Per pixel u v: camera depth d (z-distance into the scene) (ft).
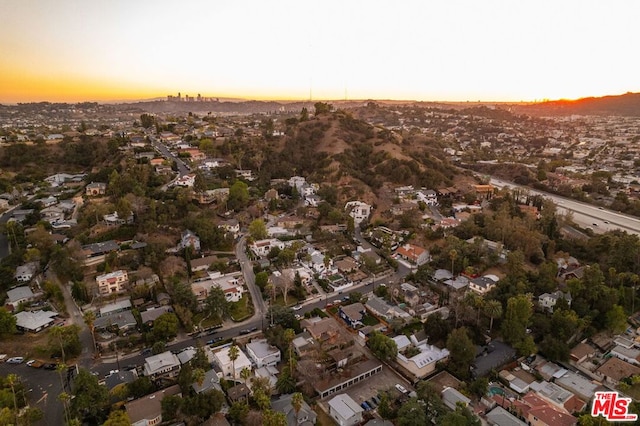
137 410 238.48
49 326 332.19
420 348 308.40
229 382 272.72
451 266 428.56
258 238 482.69
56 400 257.55
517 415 255.50
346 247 484.33
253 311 363.35
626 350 320.09
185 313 334.65
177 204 515.09
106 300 364.79
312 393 269.85
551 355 309.63
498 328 340.39
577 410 258.37
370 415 251.19
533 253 448.65
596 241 472.44
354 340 320.29
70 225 483.10
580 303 352.49
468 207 618.85
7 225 459.73
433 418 239.71
